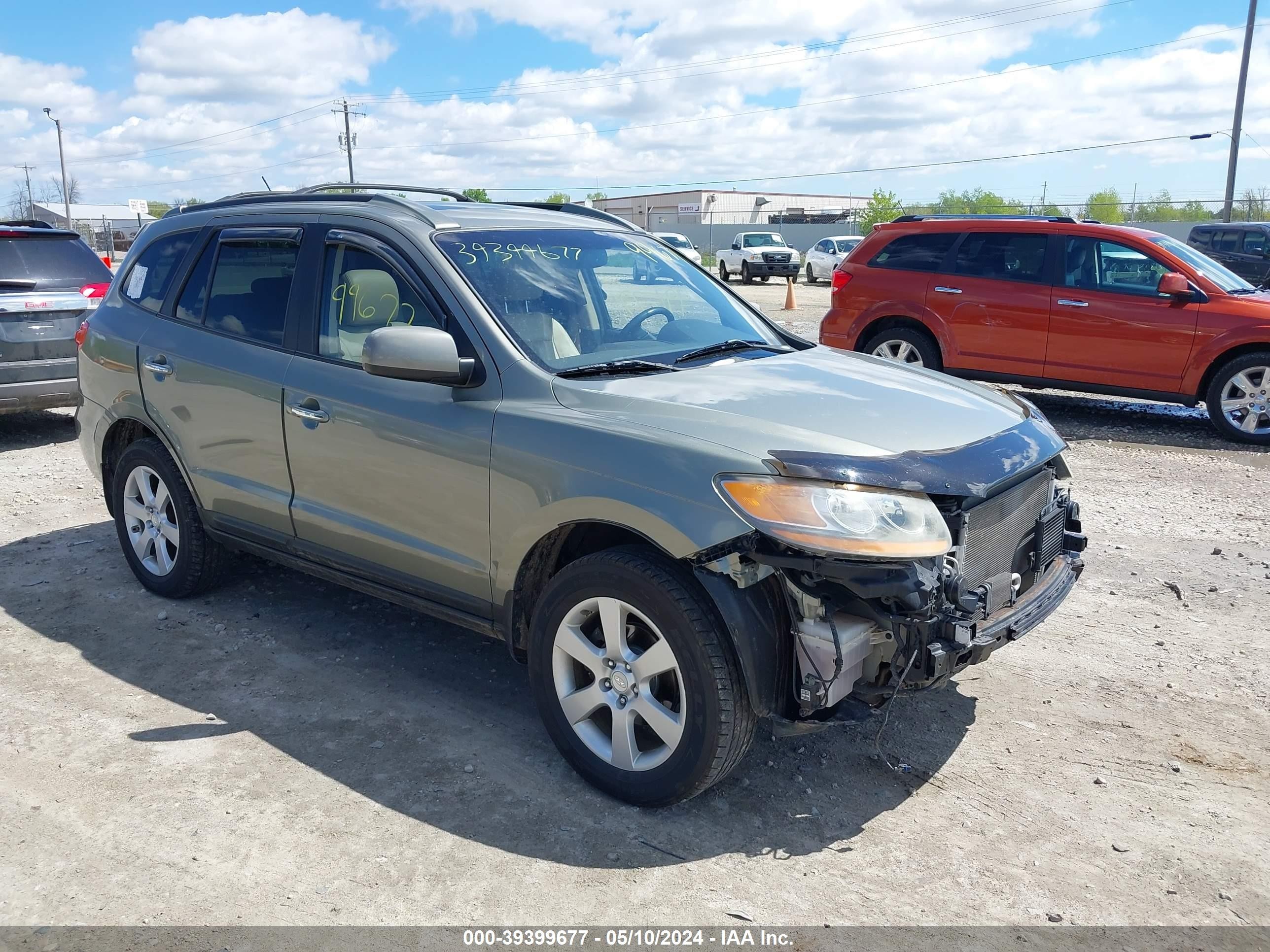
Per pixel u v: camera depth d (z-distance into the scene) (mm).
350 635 4719
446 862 3031
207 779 3480
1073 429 9711
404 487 3773
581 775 3471
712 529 2969
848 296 10859
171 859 3039
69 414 10180
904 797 3436
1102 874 3029
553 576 3635
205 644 4586
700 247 60312
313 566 4305
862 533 2893
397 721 3904
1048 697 4172
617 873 2996
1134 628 4867
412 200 4289
